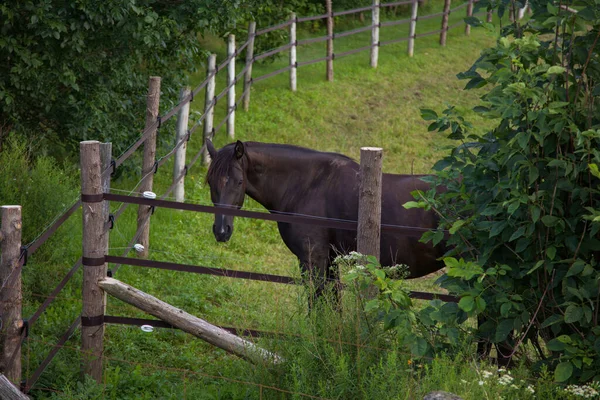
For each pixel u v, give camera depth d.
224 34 12.48
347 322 4.66
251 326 6.17
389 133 13.81
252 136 12.88
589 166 4.00
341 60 17.44
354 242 5.90
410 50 18.14
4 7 8.23
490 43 19.78
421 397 4.07
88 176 5.24
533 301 4.63
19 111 9.62
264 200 6.22
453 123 4.80
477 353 5.05
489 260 4.72
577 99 4.43
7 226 4.90
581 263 4.27
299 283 5.11
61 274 7.13
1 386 4.36
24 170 7.31
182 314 5.36
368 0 21.55
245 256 8.97
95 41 9.36
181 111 9.95
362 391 4.21
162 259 8.27
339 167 6.04
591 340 4.38
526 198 4.25
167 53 10.39
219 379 5.39
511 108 4.23
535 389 4.36
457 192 4.81
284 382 4.62
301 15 18.98
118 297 5.37
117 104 9.93
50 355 5.42
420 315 4.62
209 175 5.91
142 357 5.95
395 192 5.87
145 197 5.41
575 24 4.29
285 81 15.50
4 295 4.95
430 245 5.76
